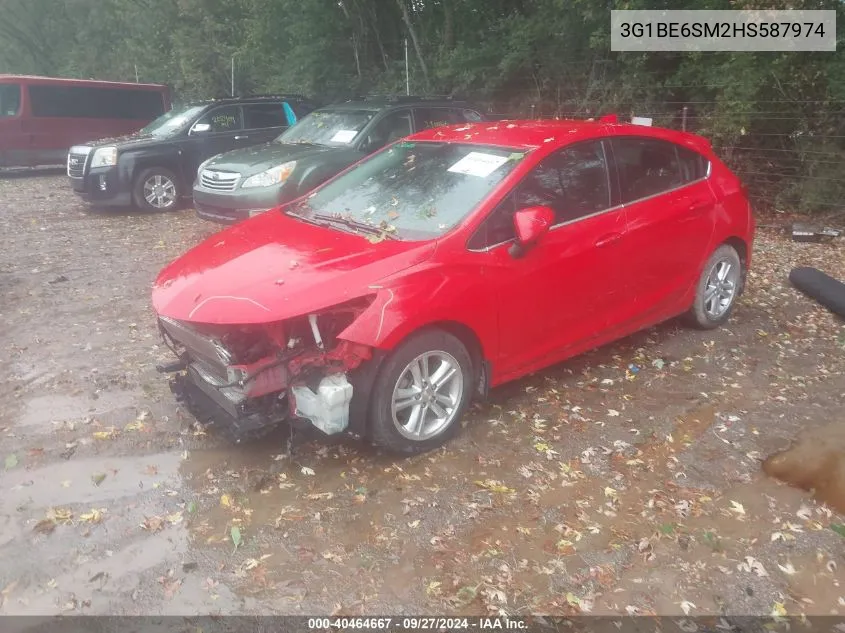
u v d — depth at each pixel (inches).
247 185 340.8
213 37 772.0
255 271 153.3
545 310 174.7
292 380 145.1
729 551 129.4
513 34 497.7
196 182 375.9
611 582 121.6
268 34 662.5
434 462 157.2
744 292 275.9
